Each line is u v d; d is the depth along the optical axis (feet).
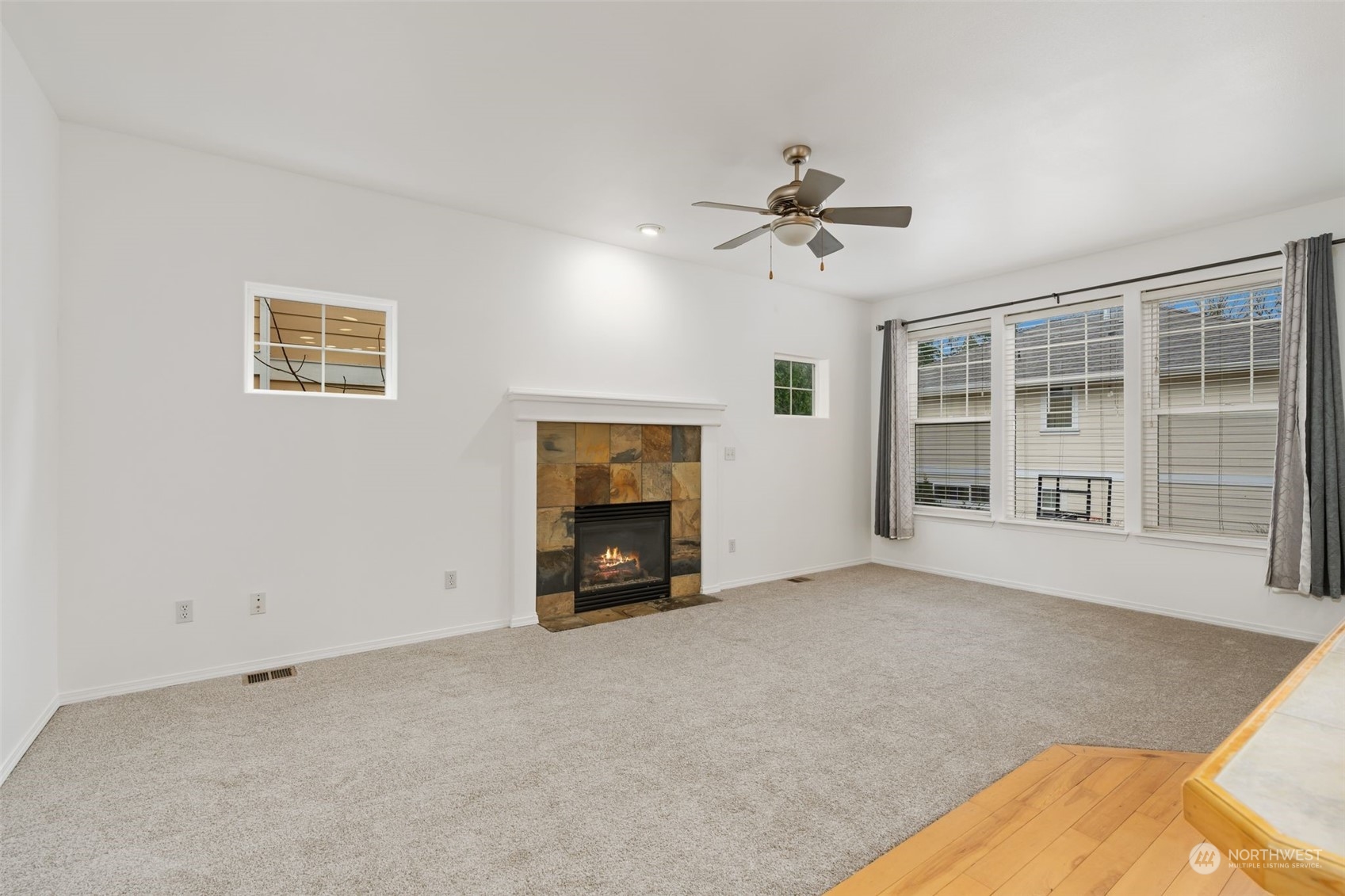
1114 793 7.28
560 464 14.46
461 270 13.21
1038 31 7.55
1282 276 12.92
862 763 7.95
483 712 9.39
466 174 11.55
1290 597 13.03
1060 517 16.83
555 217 13.60
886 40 7.72
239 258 10.94
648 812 6.89
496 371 13.65
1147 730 8.87
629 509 15.64
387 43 7.82
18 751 7.95
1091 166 11.09
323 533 11.68
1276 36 7.55
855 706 9.66
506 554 13.80
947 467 19.61
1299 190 12.07
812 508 19.70
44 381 8.96
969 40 7.72
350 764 7.88
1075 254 15.89
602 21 7.42
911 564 20.25
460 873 5.90
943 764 7.93
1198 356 14.49
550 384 14.40
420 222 12.74
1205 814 1.93
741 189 12.19
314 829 6.56
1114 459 15.79
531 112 9.43
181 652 10.46
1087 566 16.15
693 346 16.87
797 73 8.43
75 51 7.98
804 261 16.76
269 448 11.19
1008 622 14.21
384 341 12.90
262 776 7.57
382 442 12.28
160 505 10.30
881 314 21.11
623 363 15.56
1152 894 5.63
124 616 10.03
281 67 8.34
